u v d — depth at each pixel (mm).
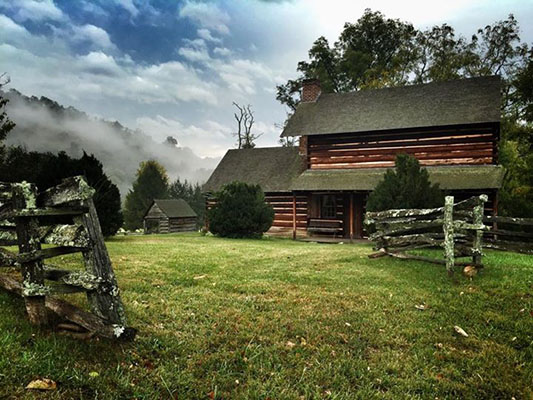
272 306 5410
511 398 3471
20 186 3561
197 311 4965
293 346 4172
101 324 3482
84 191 3453
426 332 4746
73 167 13250
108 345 3629
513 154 24438
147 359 3584
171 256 9359
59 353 3318
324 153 21156
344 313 5262
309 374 3617
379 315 5238
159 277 6715
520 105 26812
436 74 32031
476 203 7754
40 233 3838
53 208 3639
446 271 7805
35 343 3398
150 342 3904
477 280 7035
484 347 4402
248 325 4633
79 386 2943
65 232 3613
